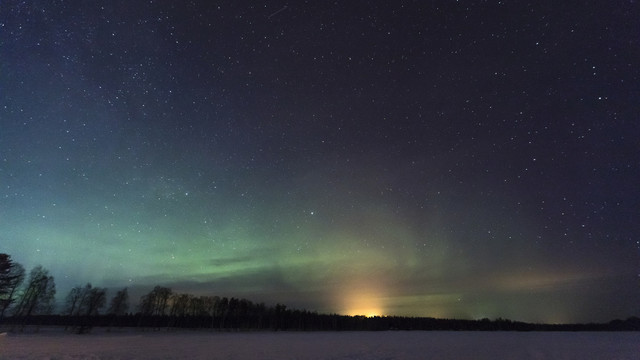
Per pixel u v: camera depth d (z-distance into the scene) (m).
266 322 92.94
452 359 28.16
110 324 71.62
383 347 37.31
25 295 57.62
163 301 86.31
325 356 28.86
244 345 37.34
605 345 40.97
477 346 39.34
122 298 67.88
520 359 28.52
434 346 39.12
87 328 59.12
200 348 33.00
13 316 55.56
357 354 30.53
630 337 56.31
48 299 58.88
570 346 39.59
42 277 59.06
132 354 26.73
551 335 64.88
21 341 33.53
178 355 27.31
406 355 30.41
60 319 61.06
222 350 31.75
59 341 34.97
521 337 57.94
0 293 52.81
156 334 54.09
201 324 85.81
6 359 22.50
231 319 93.81
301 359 26.66
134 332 58.19
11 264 54.00
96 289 64.94
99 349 28.98
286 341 43.94
